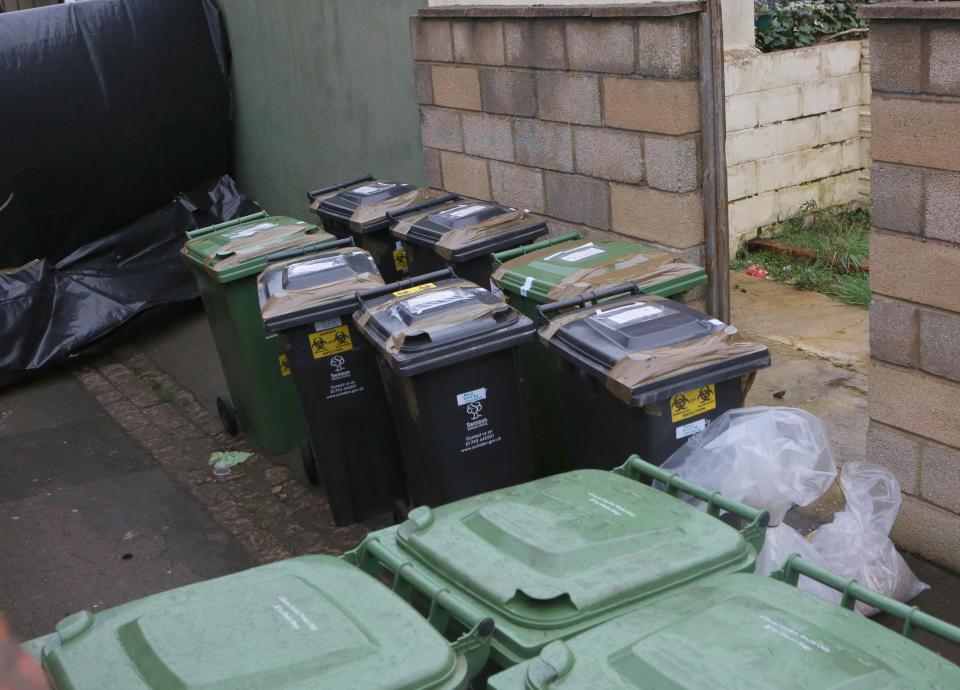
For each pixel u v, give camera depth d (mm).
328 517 5793
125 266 9000
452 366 4453
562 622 2676
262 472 6379
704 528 2986
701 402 3986
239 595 2680
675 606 2568
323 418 5398
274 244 6090
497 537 3023
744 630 2406
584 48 5980
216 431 7020
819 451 3914
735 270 8727
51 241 8625
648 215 5898
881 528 4234
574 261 4980
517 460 4691
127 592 5277
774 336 7258
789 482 3820
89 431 7277
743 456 3797
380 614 2553
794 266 8539
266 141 10109
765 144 8883
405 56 7770
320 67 8859
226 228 6781
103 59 8758
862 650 2316
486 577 2854
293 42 9133
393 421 5273
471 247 5602
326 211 6832
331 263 5520
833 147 9352
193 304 9445
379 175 8547
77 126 8578
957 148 3969
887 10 4031
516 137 6770
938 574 4492
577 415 4305
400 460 5656
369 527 5641
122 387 8008
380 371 4840
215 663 2381
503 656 2686
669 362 3873
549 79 6324
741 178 8820
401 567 2986
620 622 2506
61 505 6234
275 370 6320
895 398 4500
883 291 4410
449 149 7516
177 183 9516
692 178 5656
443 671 2361
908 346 4375
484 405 4562
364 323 4730
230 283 5996
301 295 5191
